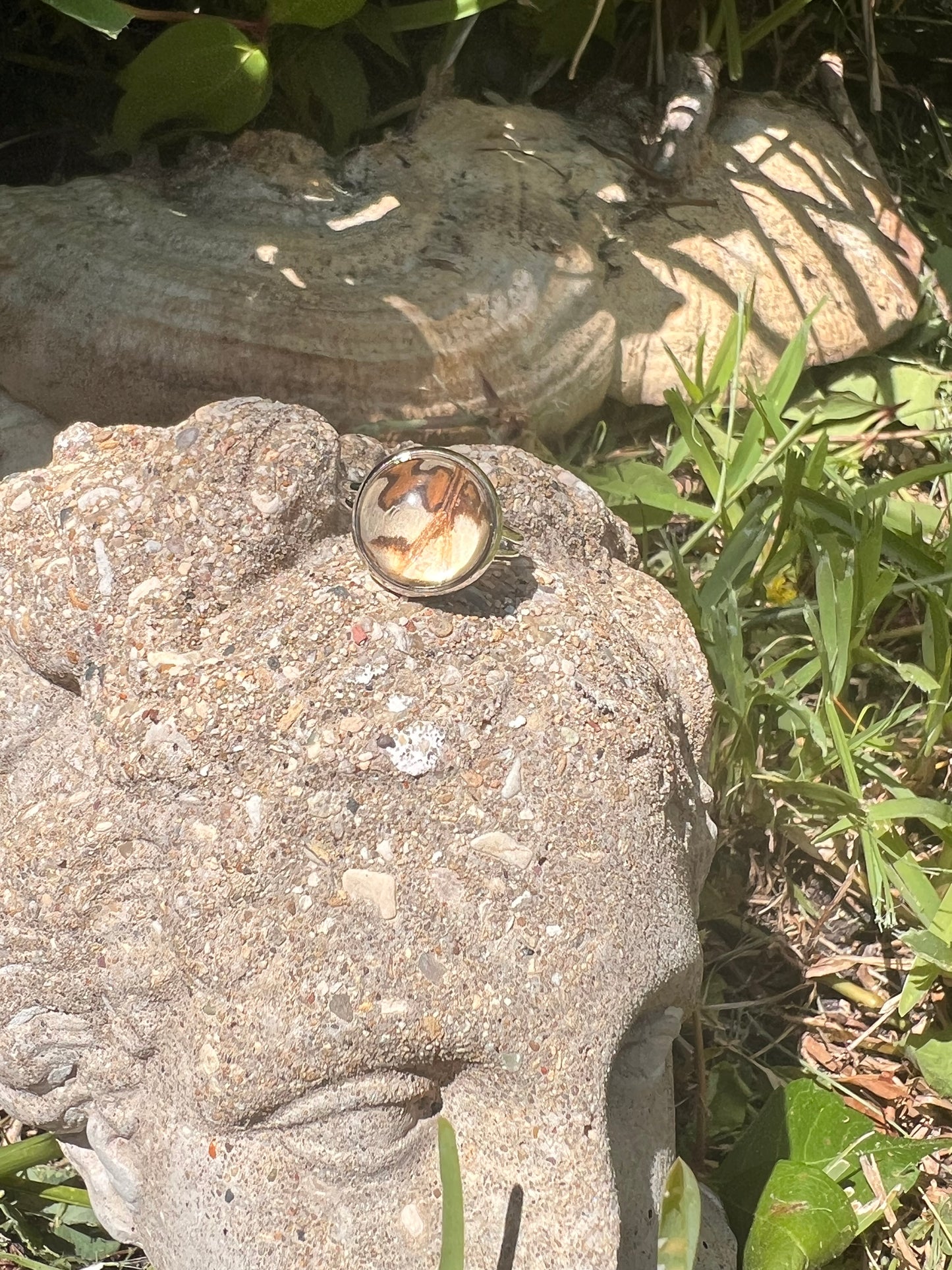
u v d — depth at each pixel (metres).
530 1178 0.26
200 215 0.40
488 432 0.39
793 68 0.55
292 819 0.26
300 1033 0.25
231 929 0.26
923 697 0.42
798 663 0.42
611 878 0.26
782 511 0.40
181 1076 0.26
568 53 0.49
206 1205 0.27
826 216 0.47
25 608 0.27
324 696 0.26
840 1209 0.31
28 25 0.46
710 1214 0.31
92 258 0.38
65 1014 0.27
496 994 0.26
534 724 0.26
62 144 0.45
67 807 0.27
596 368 0.42
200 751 0.26
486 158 0.43
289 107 0.45
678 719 0.29
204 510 0.26
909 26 0.59
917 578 0.41
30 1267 0.32
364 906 0.26
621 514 0.42
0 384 0.39
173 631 0.26
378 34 0.43
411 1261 0.26
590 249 0.43
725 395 0.44
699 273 0.44
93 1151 0.30
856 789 0.36
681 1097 0.35
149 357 0.37
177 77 0.40
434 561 0.26
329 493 0.27
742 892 0.38
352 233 0.40
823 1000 0.38
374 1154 0.26
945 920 0.35
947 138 0.58
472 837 0.26
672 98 0.46
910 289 0.48
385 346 0.38
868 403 0.45
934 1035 0.35
